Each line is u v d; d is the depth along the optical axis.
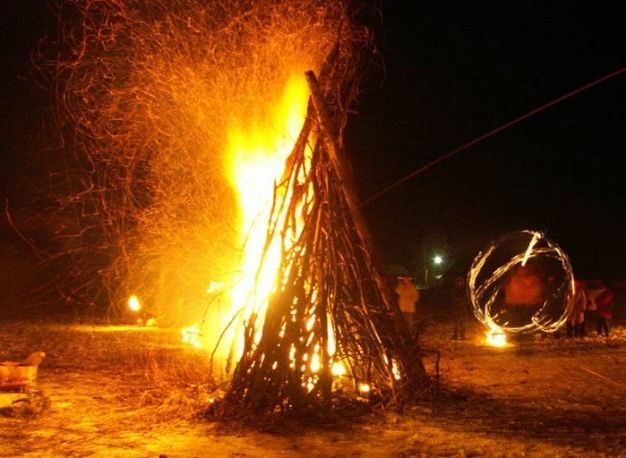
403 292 16.50
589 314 29.44
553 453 7.14
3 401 8.46
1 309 24.89
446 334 20.16
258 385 8.56
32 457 6.88
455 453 7.15
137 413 8.66
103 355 13.82
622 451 7.21
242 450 7.22
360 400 9.02
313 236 9.08
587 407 9.45
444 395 9.55
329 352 9.07
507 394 10.37
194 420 8.35
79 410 8.82
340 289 9.13
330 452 7.17
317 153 9.28
